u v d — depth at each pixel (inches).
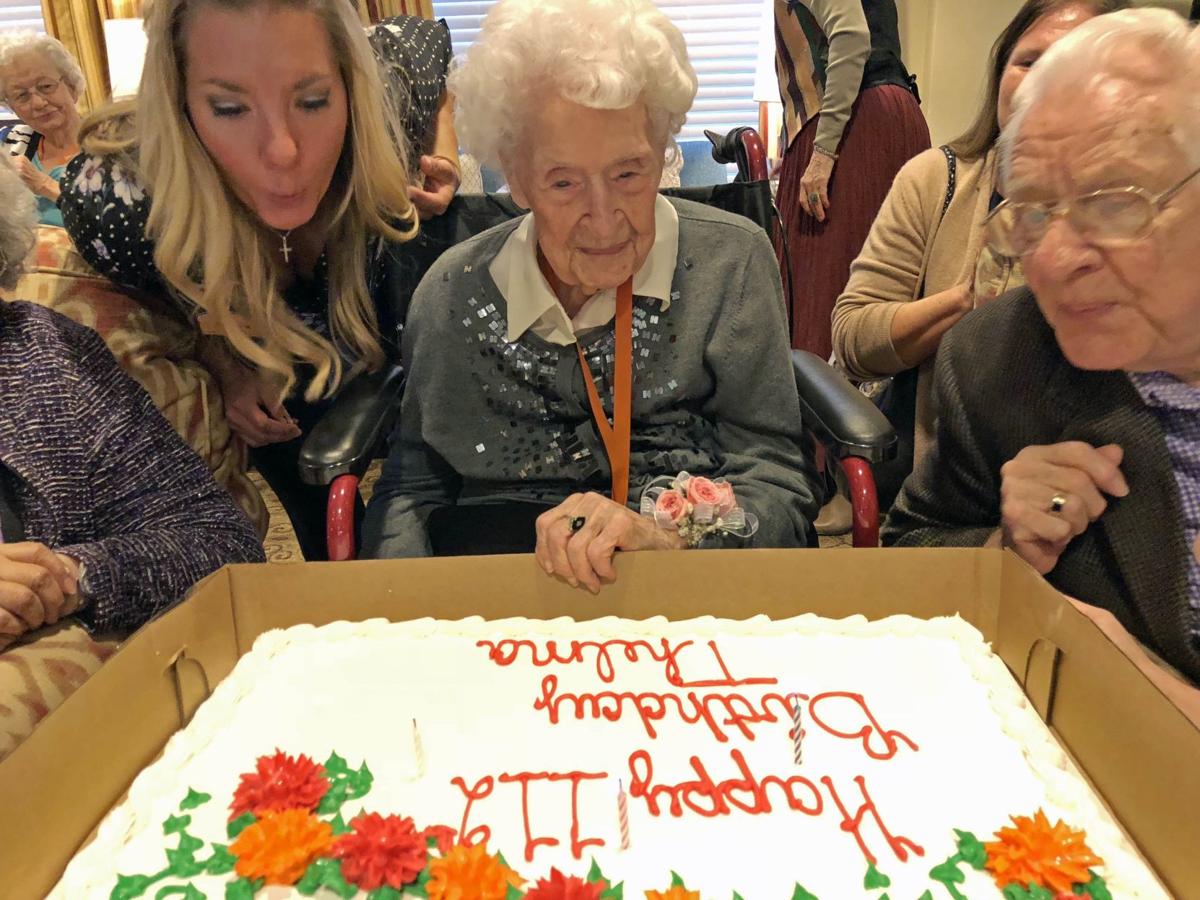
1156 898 29.1
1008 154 37.8
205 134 46.8
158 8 44.6
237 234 51.1
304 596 44.4
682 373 52.9
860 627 43.2
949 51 119.7
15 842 29.9
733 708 38.8
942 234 68.9
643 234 46.6
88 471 48.2
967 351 46.8
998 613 42.3
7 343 48.2
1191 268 34.4
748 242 53.0
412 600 44.8
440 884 29.6
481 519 55.6
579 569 43.0
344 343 61.3
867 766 35.6
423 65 68.6
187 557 47.0
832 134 98.3
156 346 55.9
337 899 30.1
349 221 56.0
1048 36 58.6
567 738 37.4
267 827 31.8
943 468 49.1
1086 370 40.9
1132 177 33.5
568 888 28.8
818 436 56.9
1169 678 36.2
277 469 69.3
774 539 50.3
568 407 54.0
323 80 46.7
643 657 42.1
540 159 43.9
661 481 52.8
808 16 99.0
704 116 152.3
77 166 54.1
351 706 39.6
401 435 60.1
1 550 42.1
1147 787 31.1
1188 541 39.2
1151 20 34.6
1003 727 37.5
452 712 39.1
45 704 40.6
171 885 30.9
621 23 41.3
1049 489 40.5
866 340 70.3
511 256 52.3
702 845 32.1
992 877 30.5
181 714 39.6
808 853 31.7
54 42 120.1
